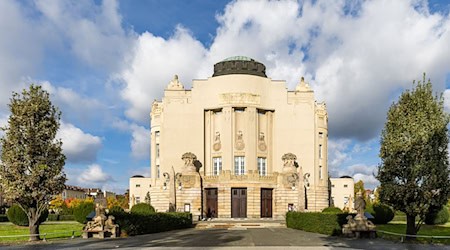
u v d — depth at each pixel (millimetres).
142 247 24344
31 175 28797
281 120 64812
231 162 61781
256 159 62469
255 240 28641
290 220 43438
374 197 82562
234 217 58781
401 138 27297
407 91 28125
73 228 41844
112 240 28953
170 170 62938
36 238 28938
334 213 32875
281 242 27172
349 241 27547
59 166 29859
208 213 59812
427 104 27312
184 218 44969
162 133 64375
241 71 64562
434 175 26156
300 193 59406
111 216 31875
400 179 27578
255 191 58688
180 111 64688
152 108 69312
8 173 28797
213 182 59656
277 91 65375
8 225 49531
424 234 32062
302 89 66250
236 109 63625
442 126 26875
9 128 29266
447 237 27125
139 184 76375
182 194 59500
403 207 27172
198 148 63844
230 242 27297
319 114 66562
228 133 62281
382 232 32719
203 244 26078
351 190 77562
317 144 65188
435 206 26875
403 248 23359
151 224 36438
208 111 64750
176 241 28047
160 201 63469
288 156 61531
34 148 29234
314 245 25234
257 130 63500
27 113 29391
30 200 29000
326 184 65875
